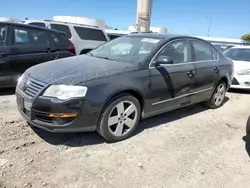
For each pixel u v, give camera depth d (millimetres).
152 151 3203
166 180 2641
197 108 5246
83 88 2912
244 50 8266
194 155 3197
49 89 2906
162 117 4512
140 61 3576
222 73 5070
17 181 2428
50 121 2920
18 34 5133
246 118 4820
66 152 3027
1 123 3646
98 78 3057
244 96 6703
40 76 3127
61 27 8711
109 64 3461
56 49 5703
